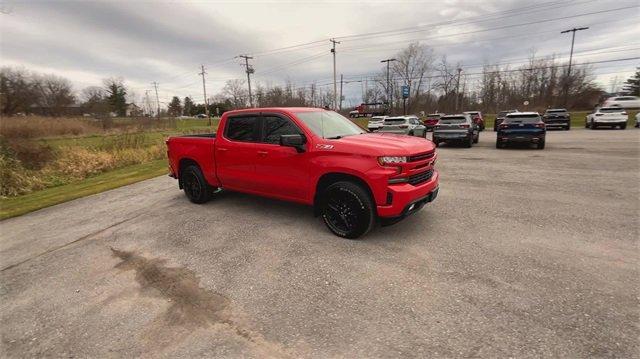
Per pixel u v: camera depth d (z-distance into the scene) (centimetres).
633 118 3089
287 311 293
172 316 295
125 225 564
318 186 462
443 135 1533
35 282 379
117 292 343
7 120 2400
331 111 595
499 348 234
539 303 283
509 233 439
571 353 226
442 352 234
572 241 405
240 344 254
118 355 250
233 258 404
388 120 1908
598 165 921
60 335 279
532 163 998
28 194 1029
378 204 409
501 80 6444
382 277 340
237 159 554
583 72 5619
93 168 1405
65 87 7756
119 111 9244
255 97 7569
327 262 379
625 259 353
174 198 736
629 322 254
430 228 468
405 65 5791
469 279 327
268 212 580
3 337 282
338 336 257
